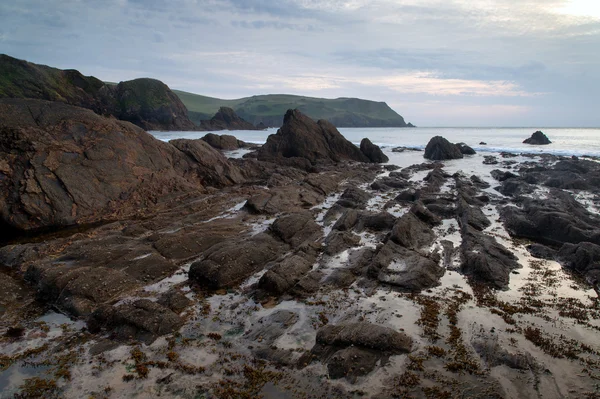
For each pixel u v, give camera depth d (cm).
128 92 12862
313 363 1046
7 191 2284
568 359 1060
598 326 1227
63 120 2759
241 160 4572
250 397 930
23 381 992
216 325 1247
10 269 1647
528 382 971
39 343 1155
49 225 2317
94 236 2022
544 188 3119
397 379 984
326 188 3195
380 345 1088
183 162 3353
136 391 955
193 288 1495
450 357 1071
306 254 1742
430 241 1977
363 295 1438
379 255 1661
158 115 13312
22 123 2616
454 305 1362
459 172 4078
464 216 2294
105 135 2803
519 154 5469
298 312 1321
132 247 1784
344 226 2139
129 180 2750
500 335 1174
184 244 1855
